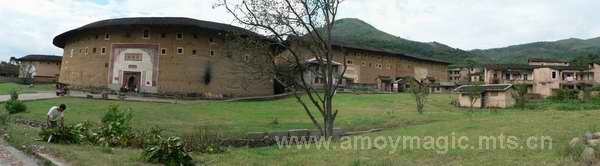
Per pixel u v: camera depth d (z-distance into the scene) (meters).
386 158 12.69
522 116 22.50
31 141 15.26
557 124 16.91
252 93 63.78
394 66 91.25
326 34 20.89
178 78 61.34
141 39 62.78
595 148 10.60
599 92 54.75
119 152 14.05
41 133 16.09
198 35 62.66
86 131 17.16
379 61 87.62
